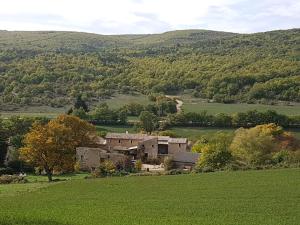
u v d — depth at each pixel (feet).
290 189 184.14
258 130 362.53
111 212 153.99
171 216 147.13
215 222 138.21
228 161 272.51
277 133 381.19
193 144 403.75
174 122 474.90
